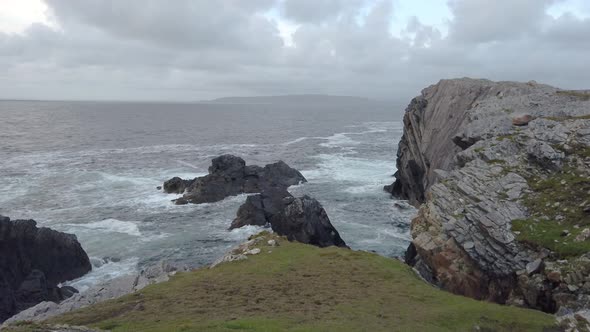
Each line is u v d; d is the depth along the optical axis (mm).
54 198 56875
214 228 47625
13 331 13914
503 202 26906
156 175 71938
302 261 24156
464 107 48438
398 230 47312
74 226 47062
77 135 125375
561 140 30844
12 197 56562
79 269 37250
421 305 18125
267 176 64125
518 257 23250
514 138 33219
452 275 26047
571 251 21734
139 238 44625
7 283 31547
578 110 36875
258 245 27781
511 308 18047
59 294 33438
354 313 16844
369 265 23281
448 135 48562
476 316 16953
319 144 114312
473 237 25391
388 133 147250
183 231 46625
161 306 17906
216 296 18969
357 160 88250
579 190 25844
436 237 27547
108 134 131000
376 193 61531
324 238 42219
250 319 15633
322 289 19797
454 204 28375
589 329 16062
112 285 24703
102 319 16859
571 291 20172
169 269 26484
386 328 15289
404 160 58344
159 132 141625
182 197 56938
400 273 22281
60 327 14477
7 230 33938
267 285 20375
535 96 41594
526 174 29312
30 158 84875
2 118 178625
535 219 25031
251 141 121125
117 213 51781
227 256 26469
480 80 52625
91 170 74125
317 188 63875
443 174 34438
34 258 35281
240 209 49250
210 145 111000
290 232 42406
